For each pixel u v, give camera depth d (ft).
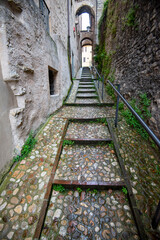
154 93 5.36
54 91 9.82
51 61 8.05
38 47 6.07
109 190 4.05
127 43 8.54
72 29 19.74
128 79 8.36
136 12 6.98
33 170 4.39
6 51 3.76
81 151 5.62
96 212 3.45
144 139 5.84
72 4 19.84
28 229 2.95
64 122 7.63
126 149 5.39
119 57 10.43
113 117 8.06
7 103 4.10
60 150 5.39
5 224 3.02
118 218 3.31
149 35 5.66
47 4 8.05
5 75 3.87
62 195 3.89
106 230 3.07
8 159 4.18
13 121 4.31
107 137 6.33
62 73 10.96
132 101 7.40
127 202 3.71
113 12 12.82
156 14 5.06
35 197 3.59
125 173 4.35
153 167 4.56
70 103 10.73
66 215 3.37
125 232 3.03
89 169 4.65
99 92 13.65
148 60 5.78
